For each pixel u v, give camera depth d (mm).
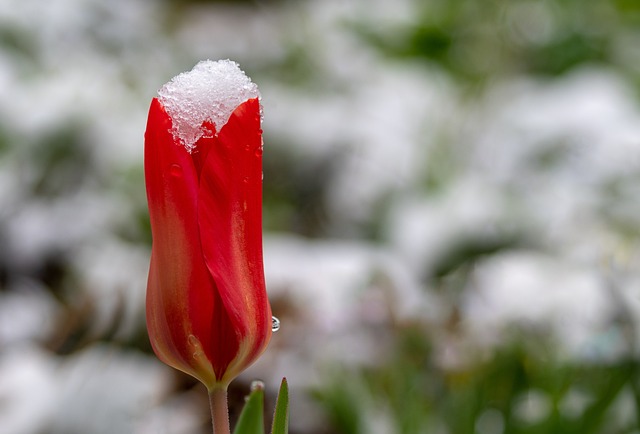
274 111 1255
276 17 2059
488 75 1519
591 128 1215
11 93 1227
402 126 1344
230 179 416
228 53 1681
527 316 826
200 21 2133
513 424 659
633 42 1729
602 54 1711
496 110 1439
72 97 1213
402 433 685
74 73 1349
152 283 423
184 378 852
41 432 696
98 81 1345
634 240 964
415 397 696
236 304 421
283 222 1162
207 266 418
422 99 1449
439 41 1655
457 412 693
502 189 1155
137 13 1801
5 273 1060
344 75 1543
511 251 1030
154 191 416
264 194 1193
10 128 1182
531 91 1542
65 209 1105
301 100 1324
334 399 742
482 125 1386
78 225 1081
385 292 931
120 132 1213
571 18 1752
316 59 1591
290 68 1584
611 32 1748
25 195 1134
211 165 415
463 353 804
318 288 922
